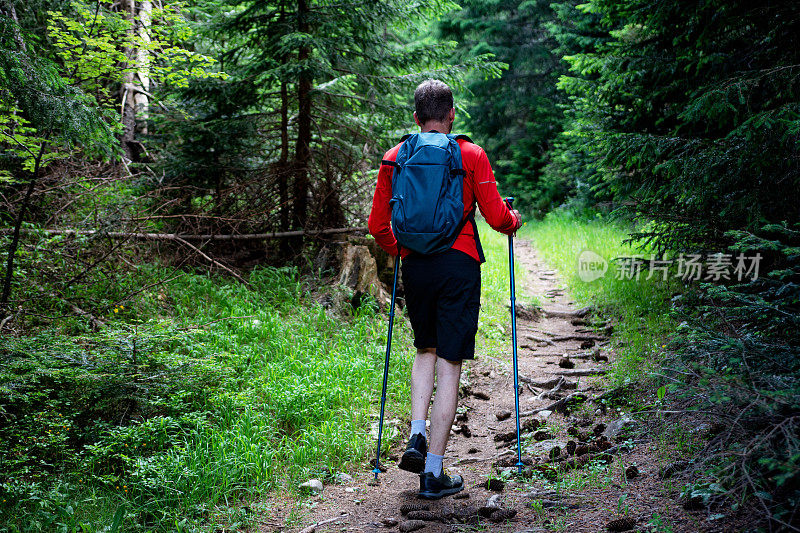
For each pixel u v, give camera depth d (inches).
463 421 161.5
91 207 256.1
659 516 91.8
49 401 129.0
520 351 222.7
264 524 105.7
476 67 303.7
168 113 310.3
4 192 240.4
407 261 110.4
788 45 185.9
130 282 228.7
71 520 102.4
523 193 789.2
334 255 274.8
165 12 291.9
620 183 259.1
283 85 294.5
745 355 100.7
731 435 94.3
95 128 159.2
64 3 279.1
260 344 195.2
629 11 243.6
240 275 264.7
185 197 283.7
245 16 296.4
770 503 84.5
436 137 110.8
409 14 292.8
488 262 352.2
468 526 98.8
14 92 142.9
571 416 154.7
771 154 160.2
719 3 196.5
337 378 170.2
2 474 106.3
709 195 185.2
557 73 743.7
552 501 104.0
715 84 176.6
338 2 287.4
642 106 263.4
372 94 313.7
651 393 152.6
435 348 113.6
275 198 295.1
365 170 312.7
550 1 737.0
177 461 115.3
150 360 147.4
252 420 139.9
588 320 254.4
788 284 108.6
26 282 200.2
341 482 122.5
